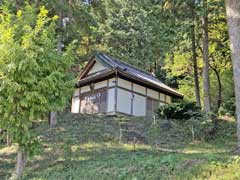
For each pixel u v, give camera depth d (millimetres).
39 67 9602
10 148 14977
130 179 8516
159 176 8289
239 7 10656
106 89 25031
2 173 11922
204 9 18672
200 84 26438
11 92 9336
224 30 22594
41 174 10562
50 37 10539
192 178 7746
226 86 26609
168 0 19156
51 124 18312
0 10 13133
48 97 9992
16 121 9680
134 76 24719
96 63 27203
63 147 13539
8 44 9281
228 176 7516
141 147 14281
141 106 25828
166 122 18859
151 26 32219
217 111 23484
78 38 19031
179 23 20766
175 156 9461
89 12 19469
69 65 10695
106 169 9734
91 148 14117
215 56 25609
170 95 28656
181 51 25047
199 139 16500
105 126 18297
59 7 16531
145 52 39094
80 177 9539
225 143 15680
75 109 27344
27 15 10461
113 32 37750
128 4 38844
